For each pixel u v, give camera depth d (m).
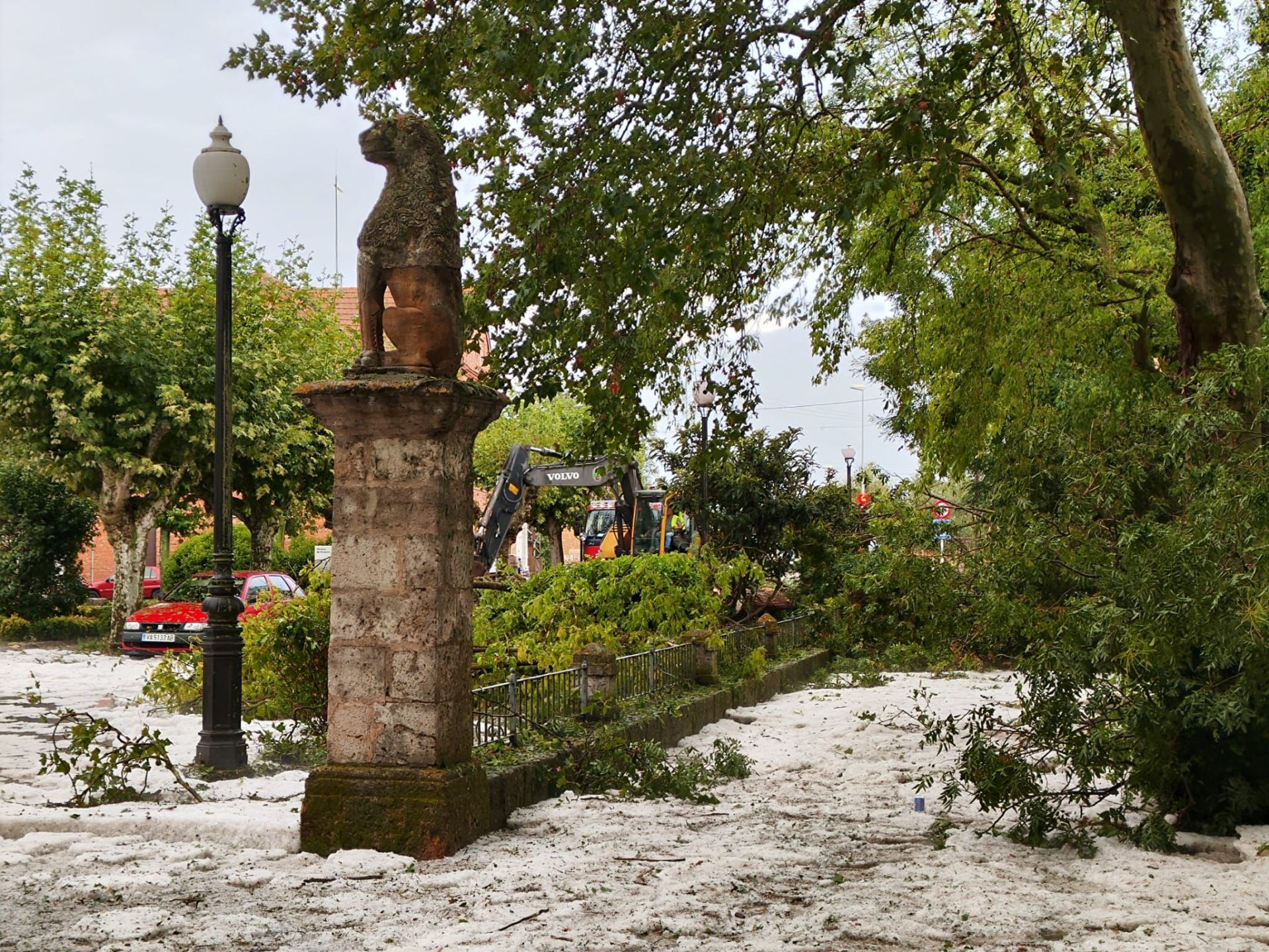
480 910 6.00
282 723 11.30
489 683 13.62
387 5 9.77
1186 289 9.98
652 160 9.34
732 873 6.83
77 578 31.03
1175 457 7.85
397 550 7.48
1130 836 8.05
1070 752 8.09
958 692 17.89
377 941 5.45
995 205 14.59
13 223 26.50
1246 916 6.07
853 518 24.11
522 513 30.52
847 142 11.58
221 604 10.23
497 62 9.02
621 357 10.10
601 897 6.29
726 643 17.17
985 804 8.26
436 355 7.68
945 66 9.75
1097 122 13.90
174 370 26.36
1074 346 14.19
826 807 9.46
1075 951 5.48
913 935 5.73
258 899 6.18
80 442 25.62
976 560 9.36
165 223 27.70
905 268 14.52
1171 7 9.72
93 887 6.25
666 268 10.83
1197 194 9.80
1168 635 7.32
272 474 29.19
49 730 12.56
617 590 16.25
